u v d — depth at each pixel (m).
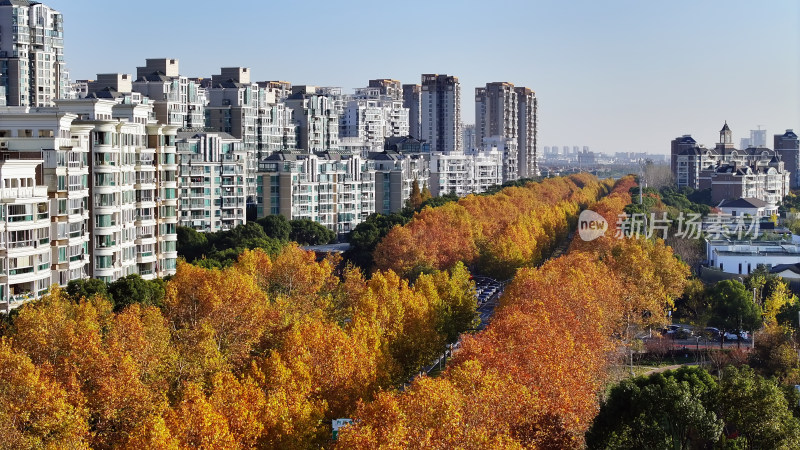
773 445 157.75
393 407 140.25
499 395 150.75
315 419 153.25
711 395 169.12
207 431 135.12
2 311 199.88
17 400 142.75
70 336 165.12
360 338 188.12
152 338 174.12
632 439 163.25
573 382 169.38
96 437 149.62
